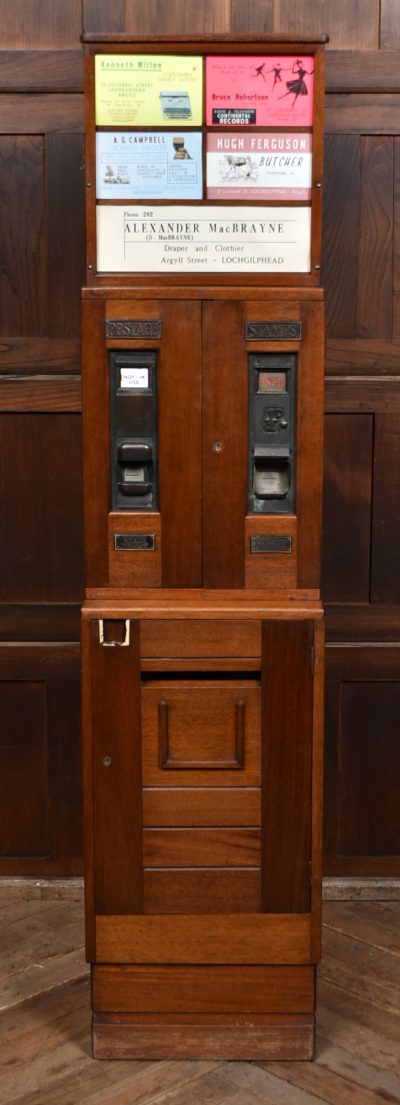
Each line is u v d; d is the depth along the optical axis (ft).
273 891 7.19
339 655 9.51
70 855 9.76
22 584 9.53
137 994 7.34
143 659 6.97
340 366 9.20
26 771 9.66
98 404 6.85
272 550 6.97
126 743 7.05
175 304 6.74
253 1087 7.06
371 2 8.77
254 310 6.74
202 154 6.66
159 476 6.91
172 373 6.81
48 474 9.39
